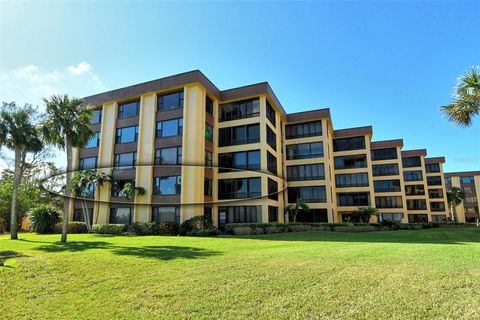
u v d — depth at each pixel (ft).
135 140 97.14
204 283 23.76
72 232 89.51
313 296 20.20
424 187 194.90
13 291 23.62
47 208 92.89
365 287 21.34
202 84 91.91
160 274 26.78
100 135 101.71
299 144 125.18
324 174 119.34
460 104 43.98
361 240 55.16
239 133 98.17
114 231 84.94
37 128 73.36
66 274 27.86
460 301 18.20
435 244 43.98
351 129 145.59
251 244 47.85
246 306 19.24
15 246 47.88
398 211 162.40
